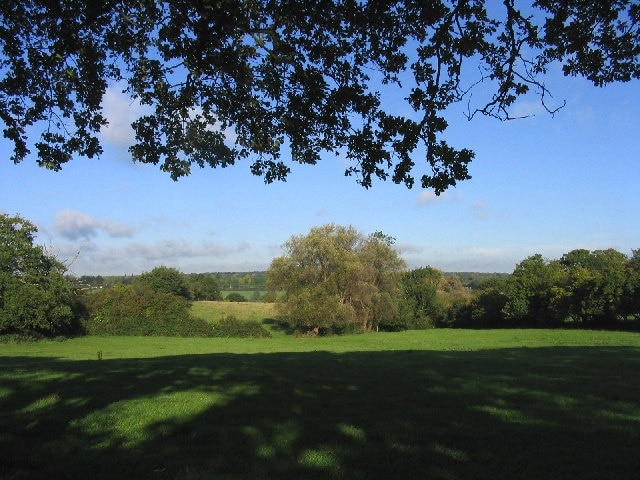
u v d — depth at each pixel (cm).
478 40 816
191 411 934
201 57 844
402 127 843
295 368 1641
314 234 6122
